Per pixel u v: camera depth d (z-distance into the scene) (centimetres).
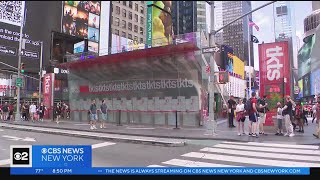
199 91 2334
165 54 2391
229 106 2205
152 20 7300
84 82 3070
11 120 3094
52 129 2009
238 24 3409
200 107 2330
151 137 1639
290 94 1822
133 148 1257
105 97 2881
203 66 2294
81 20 6078
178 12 10862
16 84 2988
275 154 1101
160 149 1230
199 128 2147
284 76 1822
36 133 1827
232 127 2173
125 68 2703
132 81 2695
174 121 2420
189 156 1064
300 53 5712
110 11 6875
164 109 2489
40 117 3033
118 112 2730
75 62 3003
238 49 3425
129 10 8231
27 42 4597
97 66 2869
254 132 1583
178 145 1316
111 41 6812
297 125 2130
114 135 1678
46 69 4884
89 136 1605
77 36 5900
